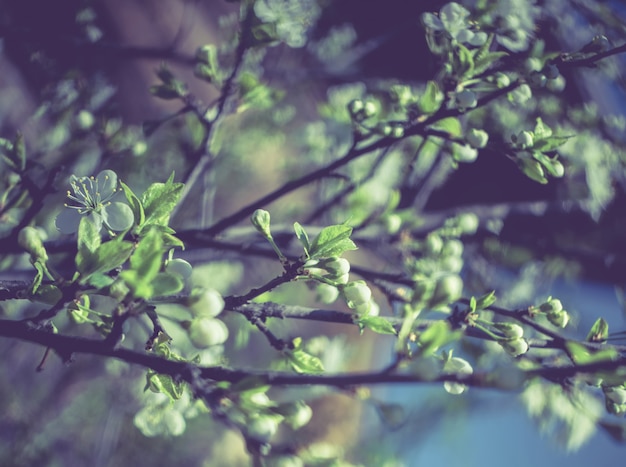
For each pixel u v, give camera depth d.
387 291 0.45
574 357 0.35
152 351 0.38
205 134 0.50
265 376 0.33
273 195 0.48
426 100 0.45
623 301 0.63
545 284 0.74
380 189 0.63
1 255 0.50
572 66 0.44
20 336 0.35
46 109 0.65
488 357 0.49
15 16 0.72
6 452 0.91
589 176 0.70
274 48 0.81
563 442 0.64
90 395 0.96
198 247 0.49
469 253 0.72
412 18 0.73
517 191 0.85
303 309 0.39
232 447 1.15
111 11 1.03
